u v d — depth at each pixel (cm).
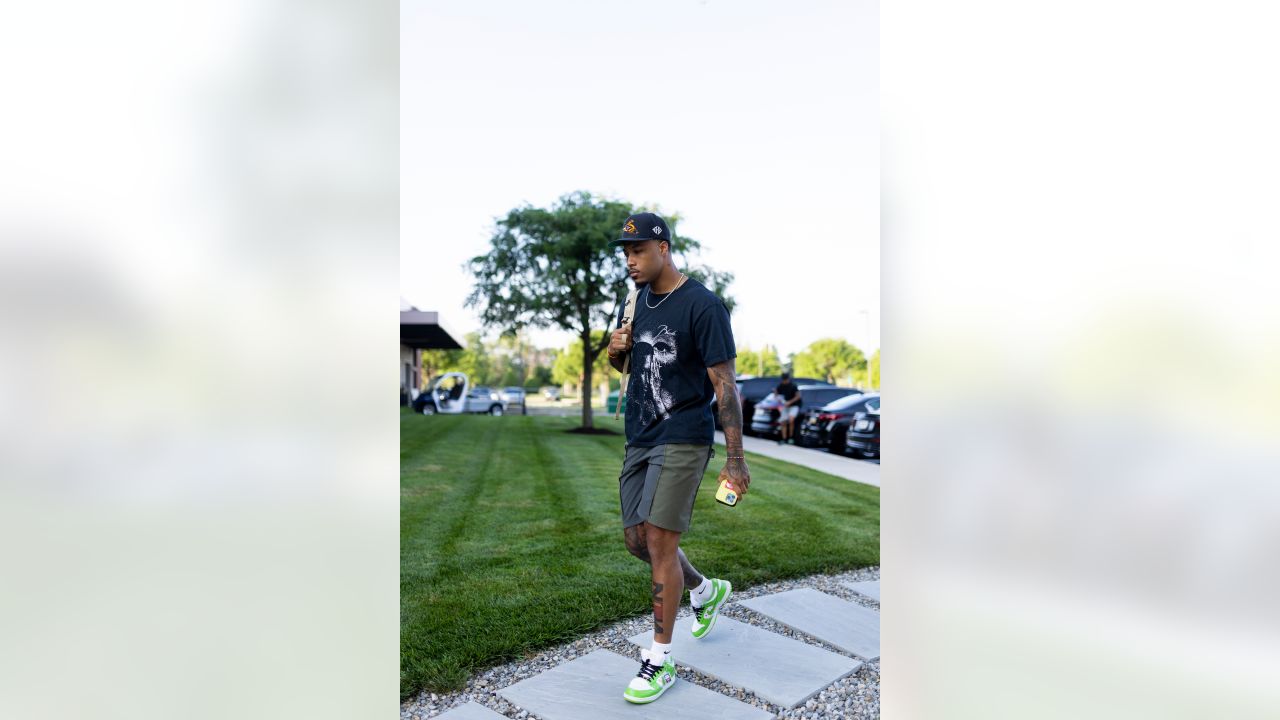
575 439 1292
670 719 239
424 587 356
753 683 267
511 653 283
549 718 239
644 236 253
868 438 1005
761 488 700
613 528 500
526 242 1511
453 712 238
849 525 527
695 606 305
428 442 1134
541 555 420
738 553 435
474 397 2427
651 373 260
